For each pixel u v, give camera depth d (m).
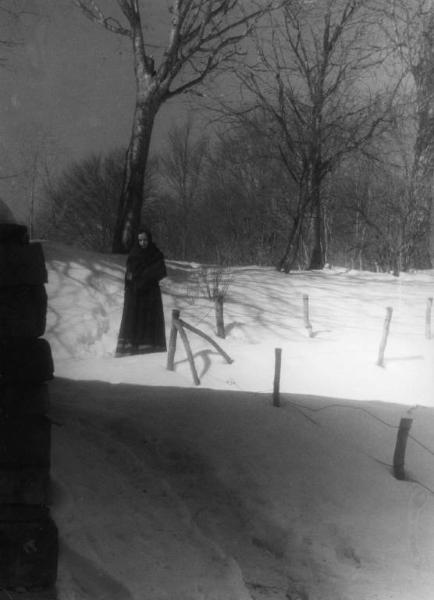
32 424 5.05
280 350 9.28
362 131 30.88
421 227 33.72
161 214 43.97
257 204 40.22
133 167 25.44
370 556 6.58
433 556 6.67
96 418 8.34
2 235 5.11
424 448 8.79
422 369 15.04
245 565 6.14
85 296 18.20
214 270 21.48
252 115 31.86
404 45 30.33
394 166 32.22
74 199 42.09
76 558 5.39
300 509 7.04
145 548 5.80
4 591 4.95
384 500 7.46
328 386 13.98
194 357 14.65
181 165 43.88
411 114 31.38
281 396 9.91
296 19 27.22
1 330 5.04
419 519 7.19
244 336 17.11
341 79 27.81
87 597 5.11
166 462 7.51
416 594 6.08
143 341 14.76
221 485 7.24
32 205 41.34
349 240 37.28
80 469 6.65
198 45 25.61
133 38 25.45
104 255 20.88
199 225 42.03
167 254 42.75
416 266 34.47
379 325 18.48
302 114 28.12
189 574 5.69
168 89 25.52
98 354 16.44
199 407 8.98
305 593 5.90
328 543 6.64
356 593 6.00
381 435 8.92
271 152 33.41
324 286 22.28
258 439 8.20
